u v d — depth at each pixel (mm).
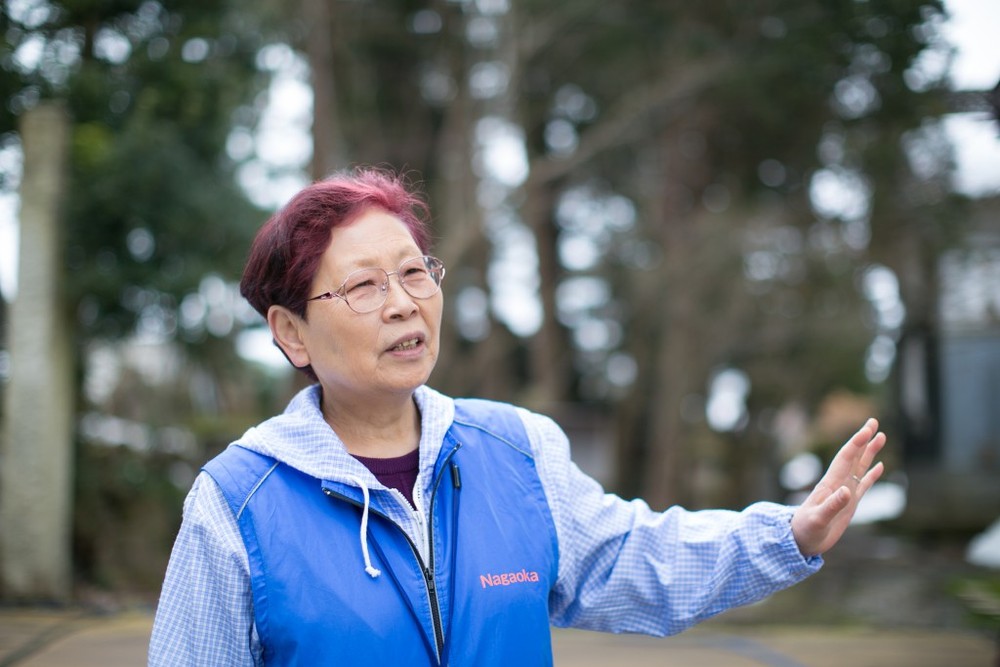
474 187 12875
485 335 17219
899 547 11336
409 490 1494
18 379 6465
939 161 10805
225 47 8648
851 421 21297
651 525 1578
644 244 14961
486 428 1575
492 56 12672
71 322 6957
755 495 16031
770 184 13578
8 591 6285
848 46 9125
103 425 9227
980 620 4410
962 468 12438
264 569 1358
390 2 13219
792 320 13391
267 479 1417
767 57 10617
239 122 9906
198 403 15289
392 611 1360
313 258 1460
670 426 14039
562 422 16219
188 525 1399
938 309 12539
